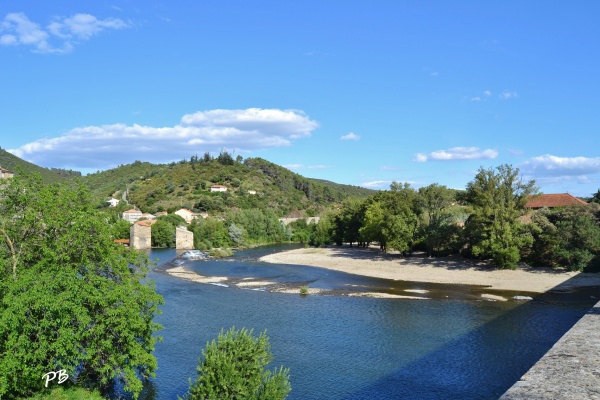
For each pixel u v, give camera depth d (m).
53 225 22.97
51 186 25.06
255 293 51.69
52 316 20.53
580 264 58.06
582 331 16.56
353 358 29.44
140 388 22.39
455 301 45.81
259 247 122.56
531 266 63.38
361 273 67.75
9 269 22.30
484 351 30.00
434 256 79.12
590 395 9.59
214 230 119.00
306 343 32.53
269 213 144.25
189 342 32.91
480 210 63.56
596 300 44.41
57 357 21.39
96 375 24.67
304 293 51.06
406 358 29.23
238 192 190.25
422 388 24.73
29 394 20.44
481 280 57.81
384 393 24.25
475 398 23.36
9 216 23.23
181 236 114.62
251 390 16.83
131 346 23.08
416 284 57.19
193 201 171.88
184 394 24.50
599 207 63.47
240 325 37.38
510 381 25.12
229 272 70.38
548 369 11.71
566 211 63.12
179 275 66.94
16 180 23.89
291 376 26.61
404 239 78.56
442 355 29.58
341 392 24.47
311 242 126.06
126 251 25.97
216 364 16.84
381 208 91.62
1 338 19.81
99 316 22.14
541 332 33.72
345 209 113.50
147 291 24.67
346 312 41.75
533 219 64.06
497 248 62.03
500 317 38.62
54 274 21.41
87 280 22.73
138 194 189.00
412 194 81.88
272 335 34.53
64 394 21.14
